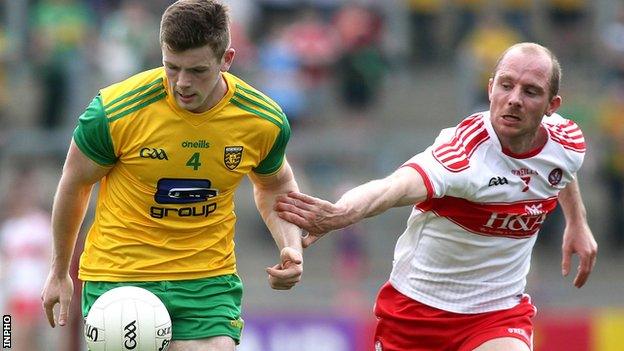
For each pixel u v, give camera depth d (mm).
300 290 59188
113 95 20672
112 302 20766
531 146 22547
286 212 21016
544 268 61406
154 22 72062
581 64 76250
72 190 21234
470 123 22656
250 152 21328
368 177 62906
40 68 64125
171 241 21188
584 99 68500
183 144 20719
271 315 48438
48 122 62875
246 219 64125
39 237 47250
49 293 22094
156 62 67438
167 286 21234
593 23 78375
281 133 21531
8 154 61875
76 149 20859
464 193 22250
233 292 21922
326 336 48344
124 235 21141
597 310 57125
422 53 77750
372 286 59500
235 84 21062
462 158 22156
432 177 21922
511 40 69750
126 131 20609
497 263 23172
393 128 68125
